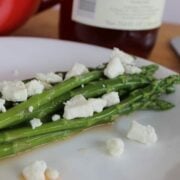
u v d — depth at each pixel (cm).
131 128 17
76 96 17
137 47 23
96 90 17
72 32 24
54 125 16
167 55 25
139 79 19
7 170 15
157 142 17
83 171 15
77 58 21
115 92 18
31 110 16
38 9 25
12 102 16
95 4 22
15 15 22
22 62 21
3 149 15
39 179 14
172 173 15
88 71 18
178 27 31
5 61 20
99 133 17
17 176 15
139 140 17
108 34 23
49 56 21
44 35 26
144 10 23
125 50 23
